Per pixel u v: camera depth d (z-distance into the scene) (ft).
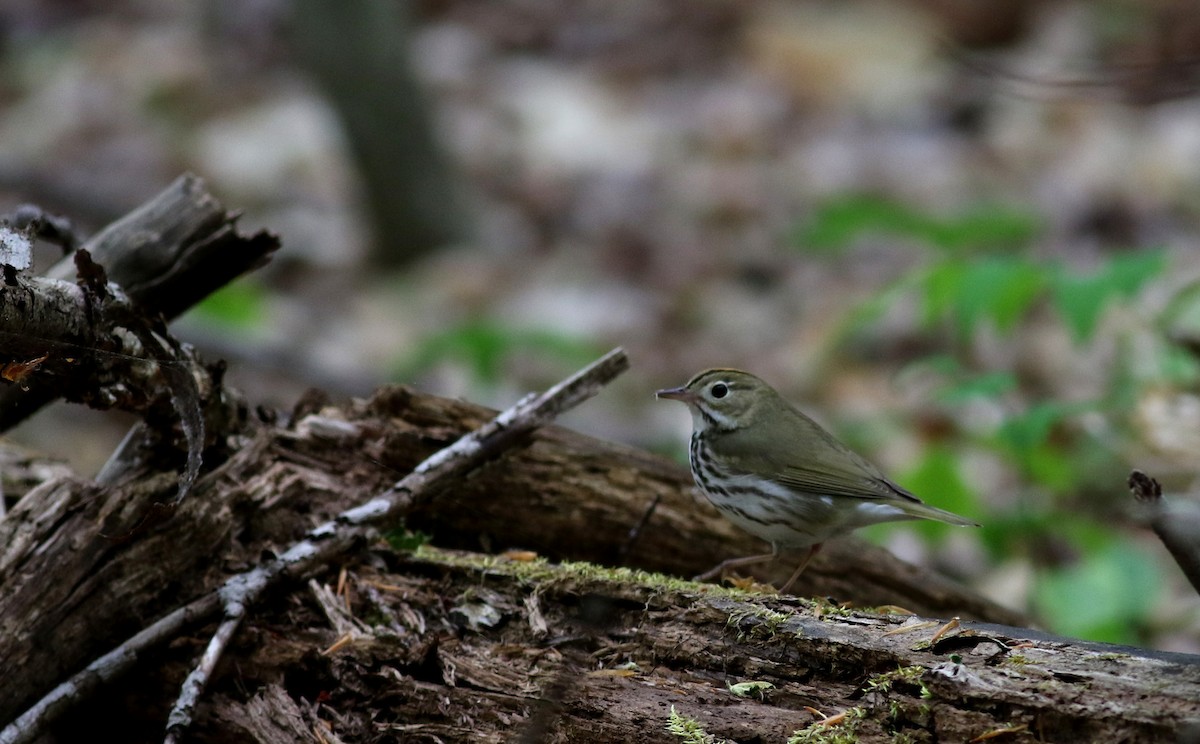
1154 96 39.60
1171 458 38.37
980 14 84.84
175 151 78.74
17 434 48.37
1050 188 68.64
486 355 50.34
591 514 27.14
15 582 21.15
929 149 75.10
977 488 39.63
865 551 28.99
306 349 58.85
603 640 21.12
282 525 24.27
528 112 81.92
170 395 23.44
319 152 79.20
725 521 28.27
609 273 66.90
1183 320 41.24
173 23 92.73
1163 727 16.53
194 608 21.75
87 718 21.83
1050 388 49.85
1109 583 34.42
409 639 21.54
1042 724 17.33
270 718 20.86
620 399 55.06
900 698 18.33
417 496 24.16
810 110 81.15
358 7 67.67
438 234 71.10
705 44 88.63
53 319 20.21
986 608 29.07
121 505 22.18
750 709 19.24
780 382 55.98
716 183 73.67
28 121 81.61
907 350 55.72
